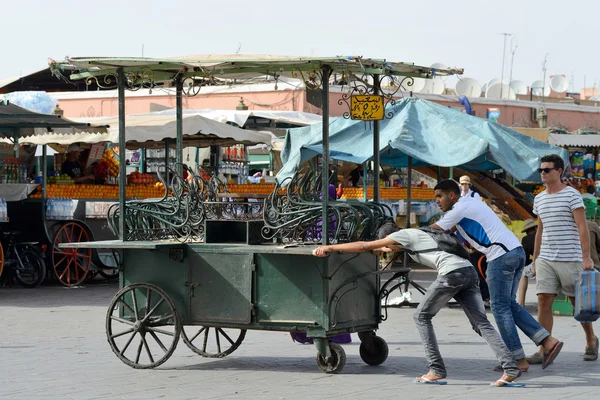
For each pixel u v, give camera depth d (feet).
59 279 62.28
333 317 30.55
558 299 47.98
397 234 29.73
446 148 53.31
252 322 31.35
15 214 62.39
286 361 34.17
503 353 29.48
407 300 51.62
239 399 27.48
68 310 50.42
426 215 72.74
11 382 30.19
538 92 162.61
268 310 31.12
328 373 31.55
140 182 71.00
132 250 33.17
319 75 31.99
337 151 55.83
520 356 31.53
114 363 33.88
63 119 58.23
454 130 54.19
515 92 154.81
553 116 141.49
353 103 34.22
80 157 70.18
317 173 32.73
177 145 37.32
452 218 30.32
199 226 33.09
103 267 64.59
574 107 145.89
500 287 31.04
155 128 65.05
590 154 100.68
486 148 52.75
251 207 33.83
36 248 61.72
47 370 32.42
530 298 56.95
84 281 66.59
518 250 31.14
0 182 65.31
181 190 33.58
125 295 33.32
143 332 32.65
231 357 35.14
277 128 93.09
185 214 33.63
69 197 64.39
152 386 29.48
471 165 63.93
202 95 120.37
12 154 70.23
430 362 29.84
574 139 93.61
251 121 91.61
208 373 31.73
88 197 65.36
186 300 32.35
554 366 33.14
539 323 33.73
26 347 37.83
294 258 30.71
